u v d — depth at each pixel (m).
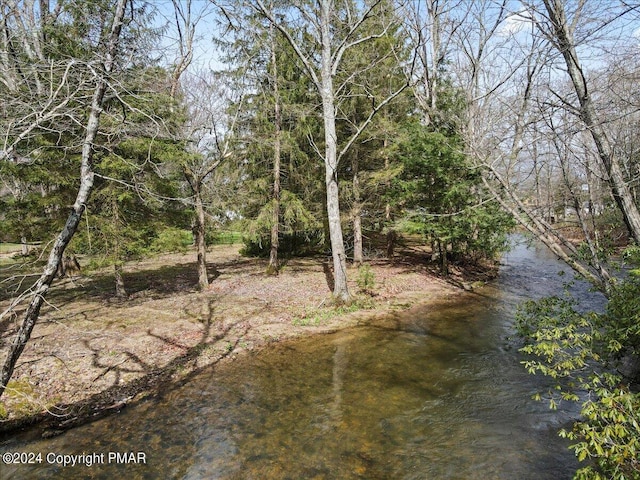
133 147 10.09
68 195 10.45
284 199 15.42
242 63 13.98
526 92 6.81
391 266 17.67
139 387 6.53
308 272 16.62
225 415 5.64
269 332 9.33
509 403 5.88
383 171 15.16
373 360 7.66
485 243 13.85
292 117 15.76
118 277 12.41
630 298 4.64
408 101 14.83
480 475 4.29
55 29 8.19
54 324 9.46
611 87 5.60
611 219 6.75
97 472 4.43
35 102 4.90
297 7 11.36
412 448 4.81
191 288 14.02
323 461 4.57
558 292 13.03
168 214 12.31
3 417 5.35
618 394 3.43
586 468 3.36
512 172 7.39
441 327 9.70
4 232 9.84
